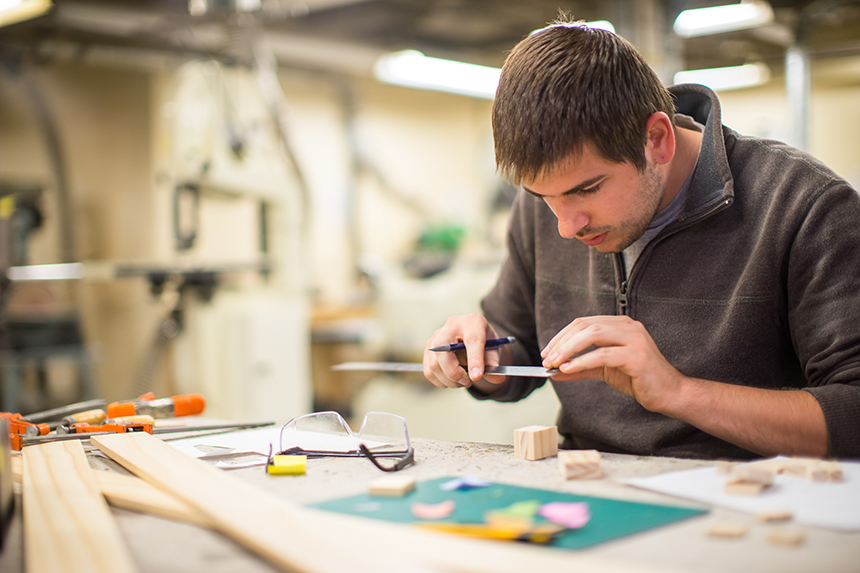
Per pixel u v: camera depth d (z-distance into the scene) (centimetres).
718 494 66
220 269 275
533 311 138
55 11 414
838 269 94
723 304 106
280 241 289
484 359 105
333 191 562
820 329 93
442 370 107
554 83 87
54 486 75
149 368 281
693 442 107
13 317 373
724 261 106
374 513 63
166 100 470
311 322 398
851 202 96
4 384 366
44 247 475
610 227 95
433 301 299
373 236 585
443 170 632
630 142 90
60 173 476
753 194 105
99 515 64
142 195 472
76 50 456
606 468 79
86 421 112
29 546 56
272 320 278
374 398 312
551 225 129
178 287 273
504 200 607
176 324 275
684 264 109
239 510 62
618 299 116
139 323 478
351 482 76
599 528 58
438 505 64
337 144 566
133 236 477
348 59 550
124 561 53
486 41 533
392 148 598
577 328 92
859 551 52
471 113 653
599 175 90
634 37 373
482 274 300
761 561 50
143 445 91
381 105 593
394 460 87
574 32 92
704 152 106
